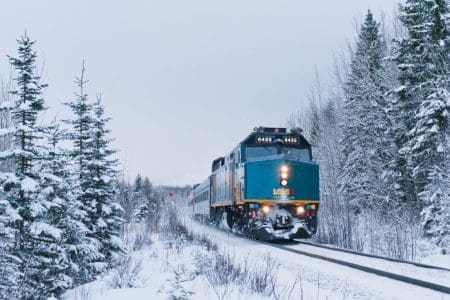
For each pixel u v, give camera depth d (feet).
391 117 90.58
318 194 61.16
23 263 30.53
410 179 87.35
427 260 47.50
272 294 26.22
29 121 32.45
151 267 40.01
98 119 45.14
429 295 25.55
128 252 53.36
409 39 78.33
